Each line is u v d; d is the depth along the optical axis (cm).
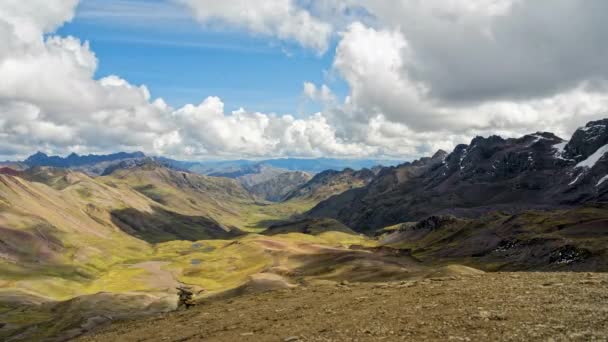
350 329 2867
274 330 3250
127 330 4747
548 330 2306
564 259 12794
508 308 2844
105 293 15550
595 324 2331
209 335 3556
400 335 2570
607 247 12081
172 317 4962
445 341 2341
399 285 4525
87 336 5094
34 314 14312
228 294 10669
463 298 3338
